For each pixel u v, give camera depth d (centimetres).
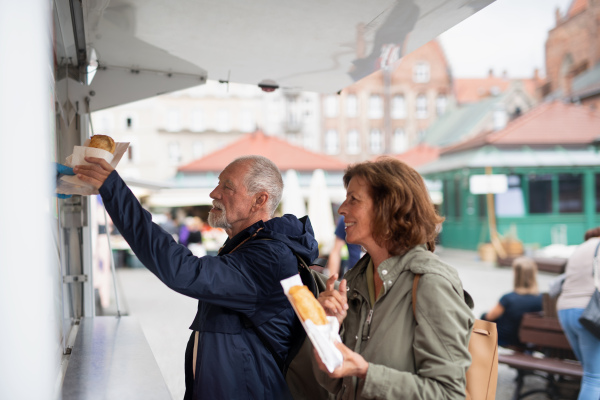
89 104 285
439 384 139
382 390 138
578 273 401
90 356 182
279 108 4509
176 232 1842
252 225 189
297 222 193
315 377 179
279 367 180
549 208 1930
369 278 171
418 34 279
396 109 4594
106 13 236
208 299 163
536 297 486
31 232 88
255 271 171
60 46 231
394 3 236
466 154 2083
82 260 279
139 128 4059
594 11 3438
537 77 4547
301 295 137
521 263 493
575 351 406
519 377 442
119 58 314
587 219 1933
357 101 4584
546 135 2005
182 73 350
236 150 2019
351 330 167
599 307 382
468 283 1174
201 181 2002
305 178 1844
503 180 1805
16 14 88
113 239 1477
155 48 296
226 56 316
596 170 1933
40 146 90
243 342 173
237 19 254
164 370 502
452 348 142
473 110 3753
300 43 294
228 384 169
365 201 162
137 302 869
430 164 2370
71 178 151
